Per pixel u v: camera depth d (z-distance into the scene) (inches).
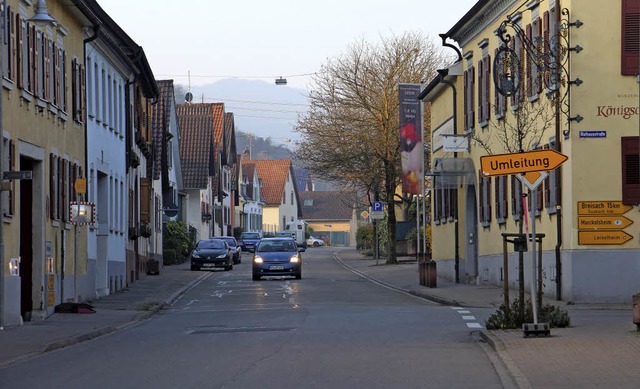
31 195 1163.3
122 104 1892.2
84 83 1464.1
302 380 590.6
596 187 1262.3
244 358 703.1
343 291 1726.1
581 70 1266.0
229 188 4977.9
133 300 1502.2
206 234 4136.3
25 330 970.1
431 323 1000.9
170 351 769.6
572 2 1266.0
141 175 2282.2
